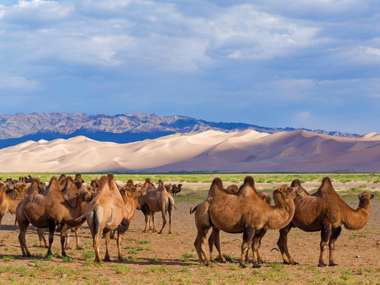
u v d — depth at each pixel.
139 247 30.23
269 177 160.62
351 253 28.03
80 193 25.42
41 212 24.97
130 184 38.94
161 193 37.28
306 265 24.05
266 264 23.91
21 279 20.20
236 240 32.72
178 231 38.78
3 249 28.56
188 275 21.17
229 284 19.48
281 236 24.50
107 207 23.92
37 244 30.80
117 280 20.23
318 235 35.22
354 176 162.75
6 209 30.72
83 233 36.56
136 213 53.53
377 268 23.47
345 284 19.70
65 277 20.66
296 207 23.89
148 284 19.53
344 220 23.55
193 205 61.78
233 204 22.78
